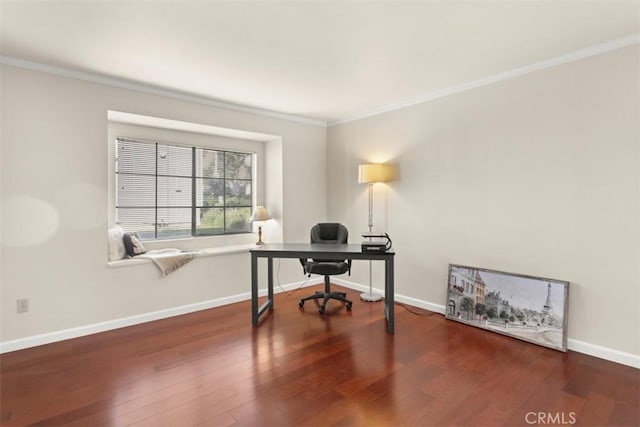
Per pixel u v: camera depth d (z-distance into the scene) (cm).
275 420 184
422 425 180
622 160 240
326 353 264
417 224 375
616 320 245
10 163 265
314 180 480
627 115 237
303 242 471
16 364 246
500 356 256
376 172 386
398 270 396
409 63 276
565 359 250
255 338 294
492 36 231
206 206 433
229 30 220
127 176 370
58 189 286
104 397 205
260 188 479
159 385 219
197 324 329
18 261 270
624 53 236
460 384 218
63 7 191
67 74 287
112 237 329
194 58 263
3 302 264
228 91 345
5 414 189
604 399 201
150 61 269
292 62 272
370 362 249
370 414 189
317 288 467
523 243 292
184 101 356
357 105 399
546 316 272
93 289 304
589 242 256
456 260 340
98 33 223
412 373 233
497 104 304
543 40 237
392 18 206
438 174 353
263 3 188
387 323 321
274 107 407
